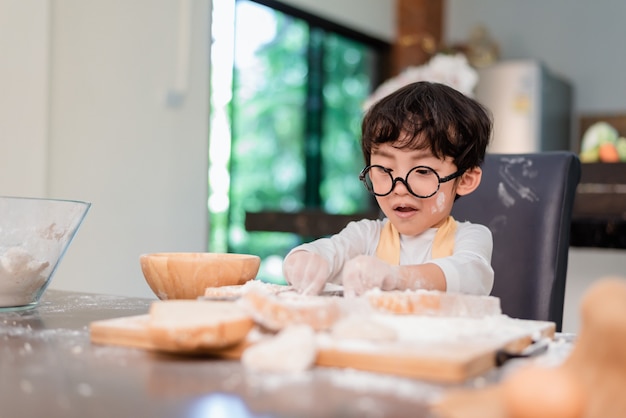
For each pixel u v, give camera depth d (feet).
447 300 2.49
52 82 6.08
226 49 8.82
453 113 3.47
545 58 14.93
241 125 12.90
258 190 13.26
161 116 7.14
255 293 2.19
